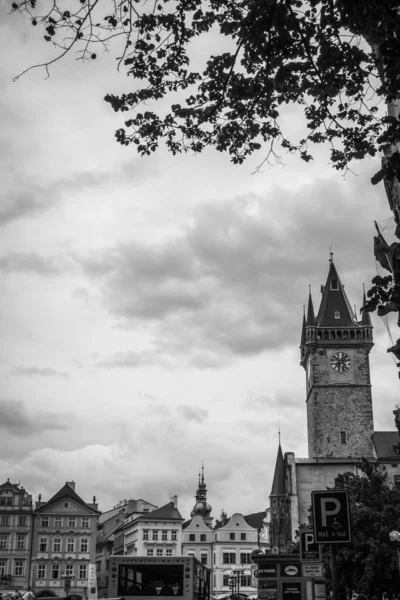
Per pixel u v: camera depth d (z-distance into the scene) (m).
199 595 38.72
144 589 36.38
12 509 126.19
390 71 15.06
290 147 18.48
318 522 21.23
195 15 16.69
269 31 15.88
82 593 124.25
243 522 165.50
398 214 26.64
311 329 131.75
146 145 18.67
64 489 132.25
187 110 17.98
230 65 17.11
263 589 48.62
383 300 17.86
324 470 120.06
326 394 128.75
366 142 18.08
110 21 15.49
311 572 36.00
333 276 137.25
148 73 17.45
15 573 123.31
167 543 155.88
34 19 14.24
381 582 59.09
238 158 18.89
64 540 126.81
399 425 33.41
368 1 14.38
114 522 196.62
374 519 59.25
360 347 130.62
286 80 16.83
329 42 15.95
